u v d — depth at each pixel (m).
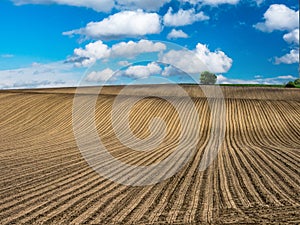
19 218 8.72
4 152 19.89
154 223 8.27
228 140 27.52
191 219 8.52
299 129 31.98
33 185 12.06
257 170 14.66
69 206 9.66
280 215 8.79
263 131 31.33
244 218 8.57
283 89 60.50
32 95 44.50
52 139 26.73
